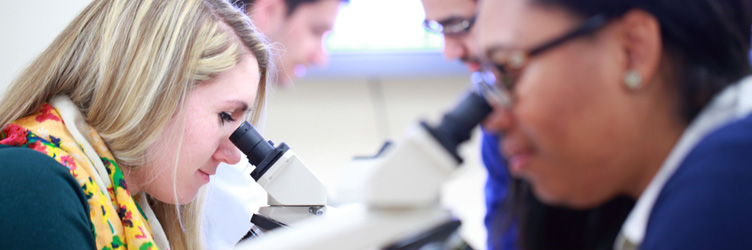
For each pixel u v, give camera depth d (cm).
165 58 97
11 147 92
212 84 100
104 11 102
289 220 104
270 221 103
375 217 37
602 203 41
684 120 38
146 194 117
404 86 195
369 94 195
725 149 34
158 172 101
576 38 37
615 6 37
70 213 85
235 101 103
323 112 206
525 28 38
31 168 86
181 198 104
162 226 119
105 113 98
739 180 33
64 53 101
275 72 124
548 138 38
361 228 37
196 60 98
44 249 82
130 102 96
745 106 38
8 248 81
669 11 37
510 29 38
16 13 177
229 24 107
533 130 38
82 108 101
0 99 112
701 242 32
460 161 37
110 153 99
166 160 100
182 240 121
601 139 37
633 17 37
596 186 39
